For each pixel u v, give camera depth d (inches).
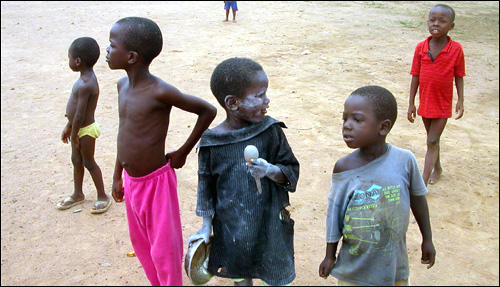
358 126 102.1
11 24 526.0
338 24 534.3
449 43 180.2
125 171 125.9
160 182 121.8
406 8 658.8
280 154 114.9
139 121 118.7
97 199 180.5
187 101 119.0
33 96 307.0
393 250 108.8
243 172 112.3
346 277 112.9
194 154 223.8
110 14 589.9
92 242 160.9
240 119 113.0
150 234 125.6
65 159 221.5
